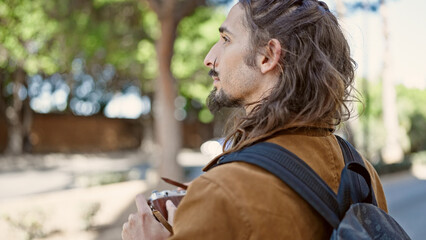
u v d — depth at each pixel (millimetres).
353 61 937
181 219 708
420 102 27000
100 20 12273
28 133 27328
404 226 8195
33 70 16781
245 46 849
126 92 30188
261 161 723
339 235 694
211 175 719
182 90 20359
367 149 18547
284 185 712
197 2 9555
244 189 685
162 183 7281
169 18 9188
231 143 907
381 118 23156
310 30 834
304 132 804
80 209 6727
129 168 21391
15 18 12922
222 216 671
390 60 19438
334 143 900
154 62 15117
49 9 11945
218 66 890
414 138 26703
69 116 29828
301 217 705
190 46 13062
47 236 6340
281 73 826
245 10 860
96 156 28328
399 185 13594
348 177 769
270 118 778
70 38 12219
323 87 799
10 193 13172
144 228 824
